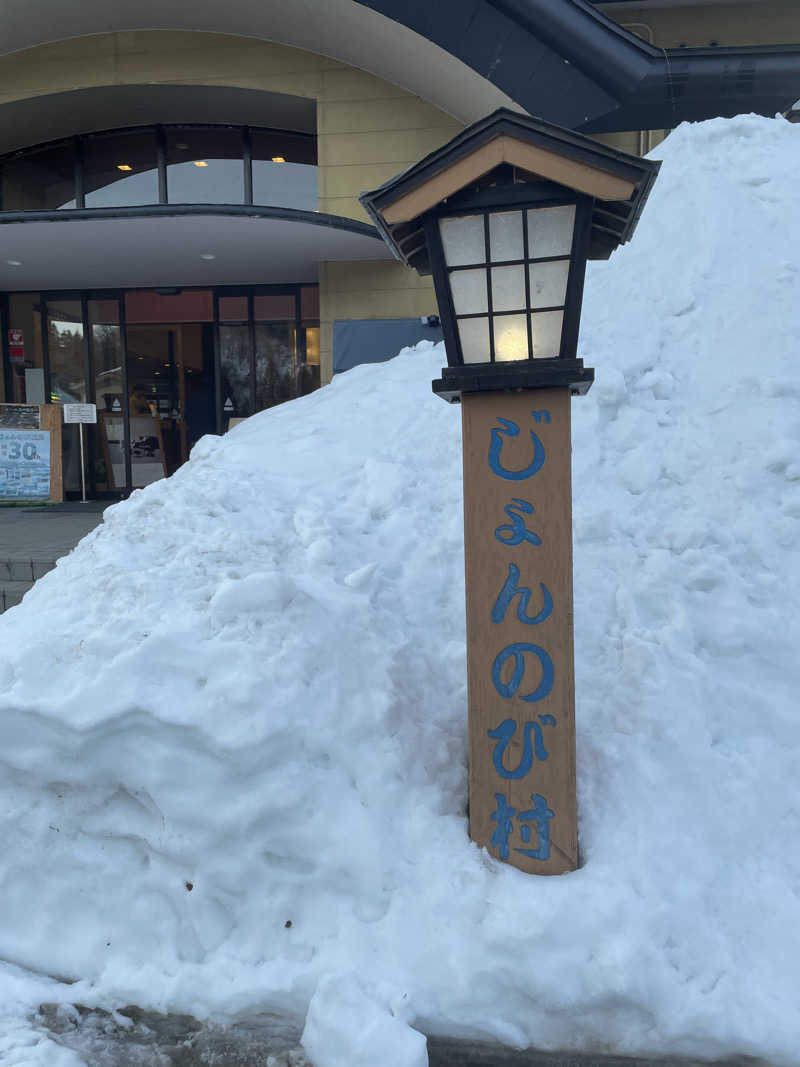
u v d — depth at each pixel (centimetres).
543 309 232
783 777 278
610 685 304
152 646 275
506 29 838
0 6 919
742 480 365
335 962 240
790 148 575
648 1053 222
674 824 262
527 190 224
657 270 517
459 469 426
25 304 1142
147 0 917
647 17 970
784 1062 215
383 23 873
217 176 1076
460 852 255
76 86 991
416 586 360
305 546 358
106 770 266
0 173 1115
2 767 275
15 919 272
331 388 602
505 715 250
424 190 225
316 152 1070
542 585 245
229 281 1088
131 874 268
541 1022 225
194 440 1140
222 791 257
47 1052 230
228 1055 233
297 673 277
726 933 239
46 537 688
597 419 418
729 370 425
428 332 993
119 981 253
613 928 228
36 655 284
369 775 269
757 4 952
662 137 932
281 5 902
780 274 457
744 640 309
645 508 375
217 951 254
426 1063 213
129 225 835
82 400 1147
